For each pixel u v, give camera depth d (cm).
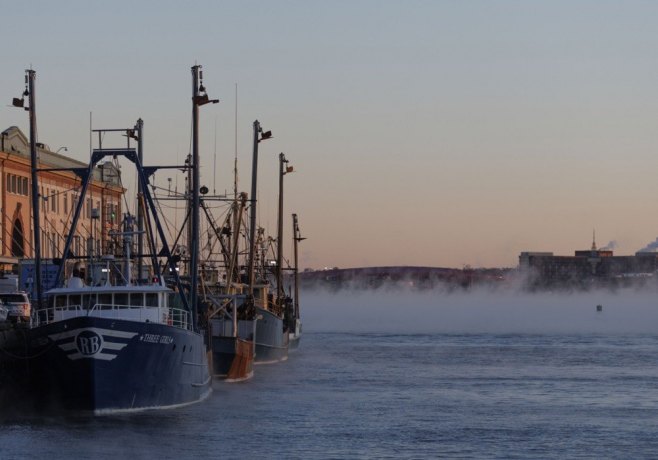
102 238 10100
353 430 7994
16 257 15688
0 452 6600
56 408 7325
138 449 6806
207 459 6725
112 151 8256
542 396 10488
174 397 7894
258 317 12550
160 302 7862
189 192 11675
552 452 7312
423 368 13800
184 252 11588
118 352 7244
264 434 7631
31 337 7262
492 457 7106
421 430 8088
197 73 8675
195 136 8644
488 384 11688
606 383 11906
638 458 7138
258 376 11744
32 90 8306
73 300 7788
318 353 16638
